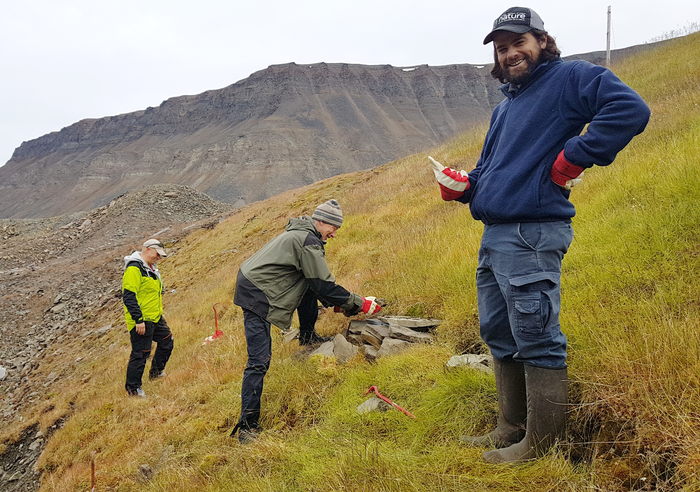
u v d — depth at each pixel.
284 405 3.75
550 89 2.02
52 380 11.33
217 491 2.75
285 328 3.71
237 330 6.79
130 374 6.06
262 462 2.90
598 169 6.76
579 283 3.60
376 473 2.24
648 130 8.02
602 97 1.80
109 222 29.66
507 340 2.25
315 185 22.98
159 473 3.45
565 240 2.02
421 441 2.63
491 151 2.38
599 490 1.90
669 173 4.71
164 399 5.23
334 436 2.96
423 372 3.38
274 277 3.63
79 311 17.78
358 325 4.62
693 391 2.01
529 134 2.04
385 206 10.95
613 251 3.81
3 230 35.03
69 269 22.94
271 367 4.28
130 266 6.07
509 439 2.35
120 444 4.54
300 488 2.50
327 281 3.72
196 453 3.48
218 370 5.23
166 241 23.72
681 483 1.79
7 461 6.83
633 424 2.12
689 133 6.25
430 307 4.73
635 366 2.29
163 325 6.63
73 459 5.05
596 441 2.17
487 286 2.27
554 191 1.99
